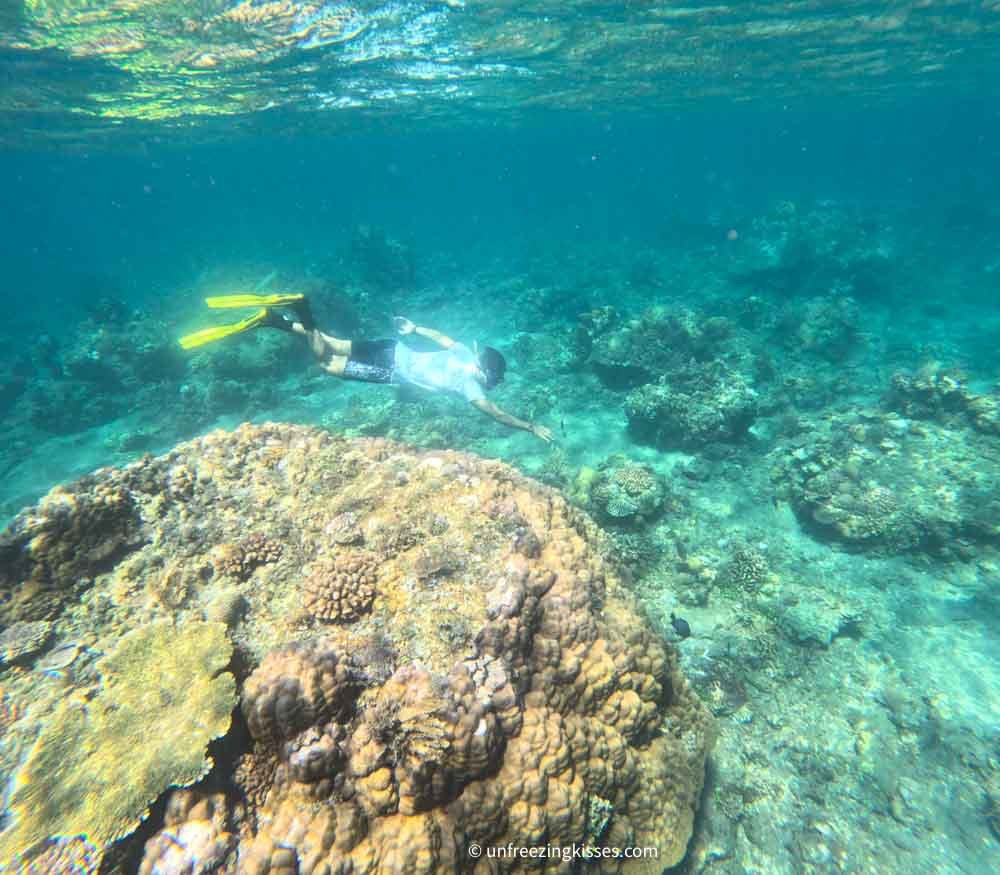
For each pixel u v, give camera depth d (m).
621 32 9.14
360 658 2.25
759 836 3.24
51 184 34.25
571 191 36.50
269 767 2.08
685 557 5.03
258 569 2.70
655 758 2.70
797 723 3.78
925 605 4.47
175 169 31.62
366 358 3.35
